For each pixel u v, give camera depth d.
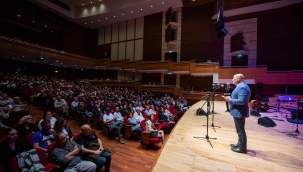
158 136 4.48
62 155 2.37
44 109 7.36
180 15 14.86
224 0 9.76
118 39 18.44
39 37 18.06
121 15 16.64
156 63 13.88
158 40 15.91
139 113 5.99
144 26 16.80
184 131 3.69
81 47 19.55
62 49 17.28
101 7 16.14
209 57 13.38
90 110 6.64
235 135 3.43
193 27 14.24
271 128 4.12
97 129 5.82
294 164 2.22
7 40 10.43
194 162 2.26
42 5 14.65
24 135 3.13
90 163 2.52
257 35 11.49
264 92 10.34
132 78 17.52
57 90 9.05
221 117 5.27
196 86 14.20
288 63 10.32
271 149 2.73
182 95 12.36
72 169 2.36
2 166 2.19
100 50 19.66
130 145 4.62
